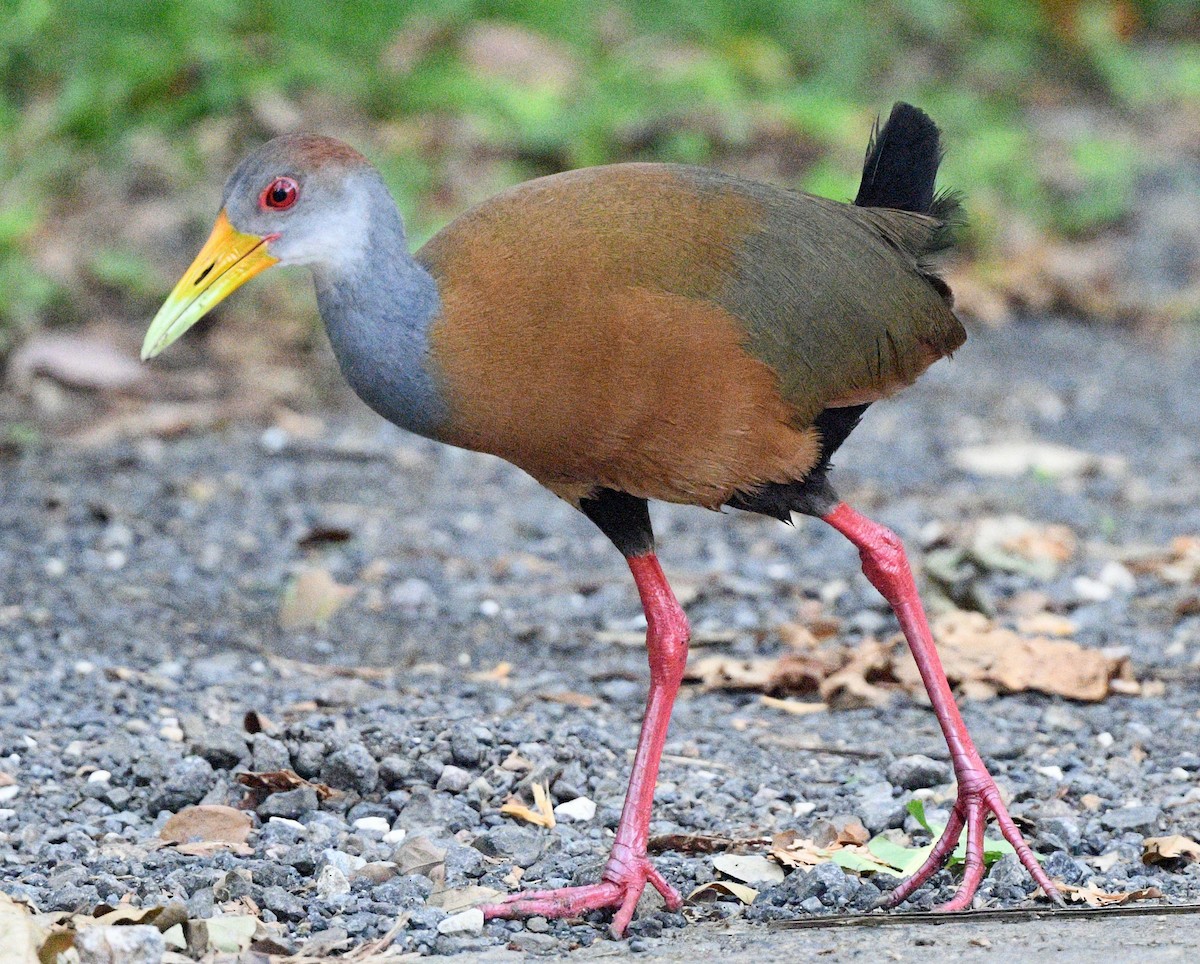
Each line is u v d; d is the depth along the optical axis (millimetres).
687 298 7527
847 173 21250
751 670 10680
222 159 19203
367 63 21469
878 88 25031
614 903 7527
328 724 9383
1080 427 16625
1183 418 16859
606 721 9977
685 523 14062
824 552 13305
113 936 6465
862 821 8492
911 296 8219
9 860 7840
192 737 9250
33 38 20469
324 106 20297
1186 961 6449
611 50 23547
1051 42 27859
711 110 21859
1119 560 12836
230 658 10852
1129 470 15305
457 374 7473
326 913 7355
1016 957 6645
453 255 7645
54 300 17297
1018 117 25859
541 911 7434
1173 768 9164
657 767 7898
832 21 25094
